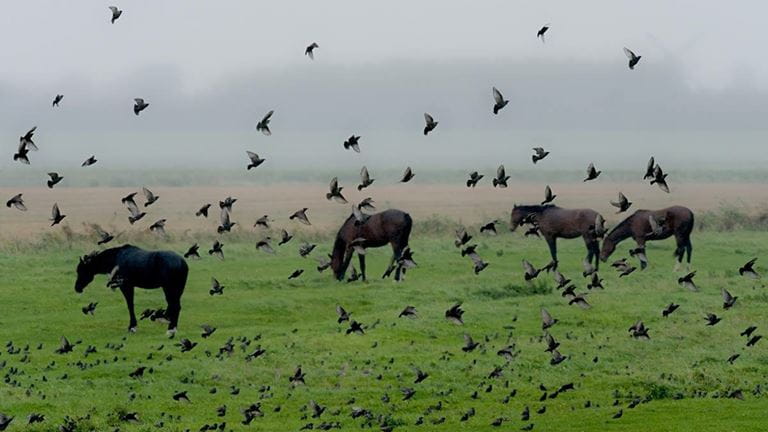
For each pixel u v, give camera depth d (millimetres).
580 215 118625
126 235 144000
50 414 61594
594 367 75812
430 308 92562
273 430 59906
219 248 67812
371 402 66562
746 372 74750
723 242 138750
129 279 85250
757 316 90688
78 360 74812
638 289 101625
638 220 117938
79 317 90125
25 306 93562
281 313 93375
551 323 65938
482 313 90750
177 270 85125
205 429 59125
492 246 135750
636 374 73750
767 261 123375
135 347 79625
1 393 65125
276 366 74500
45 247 129750
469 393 69500
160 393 67125
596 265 116188
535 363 76312
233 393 67500
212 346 80062
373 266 121562
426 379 72062
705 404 66438
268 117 56562
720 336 84000
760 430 59094
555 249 120875
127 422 60781
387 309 94062
